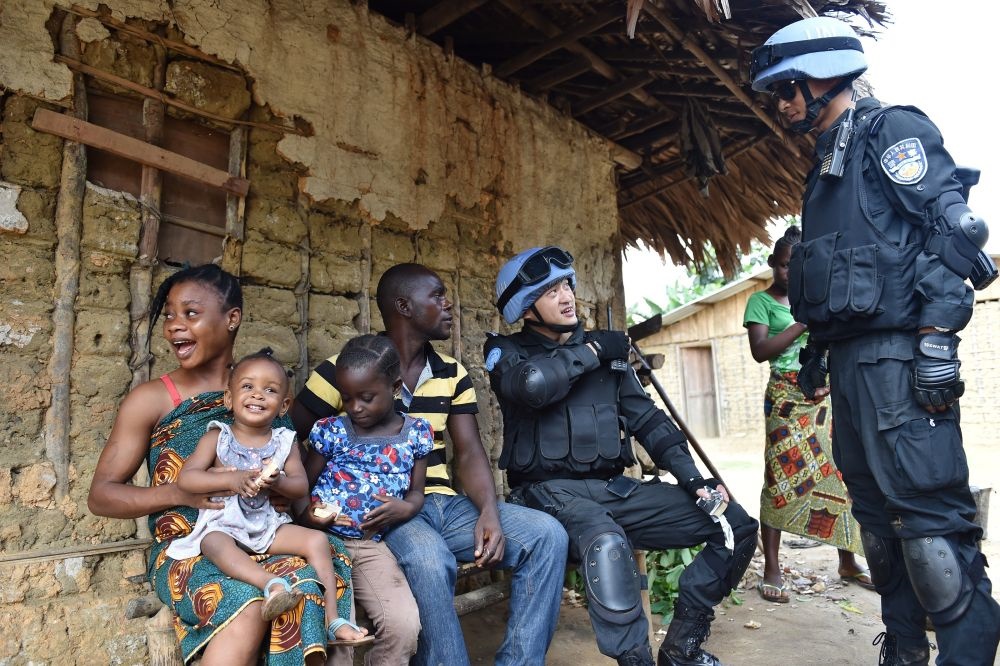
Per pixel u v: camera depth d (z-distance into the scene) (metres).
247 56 2.78
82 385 2.30
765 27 3.51
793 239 3.80
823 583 3.97
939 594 2.08
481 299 3.76
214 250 2.70
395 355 2.20
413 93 3.42
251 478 1.76
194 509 1.86
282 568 1.76
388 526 2.17
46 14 2.29
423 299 2.50
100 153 2.42
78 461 2.27
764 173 5.27
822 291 2.27
